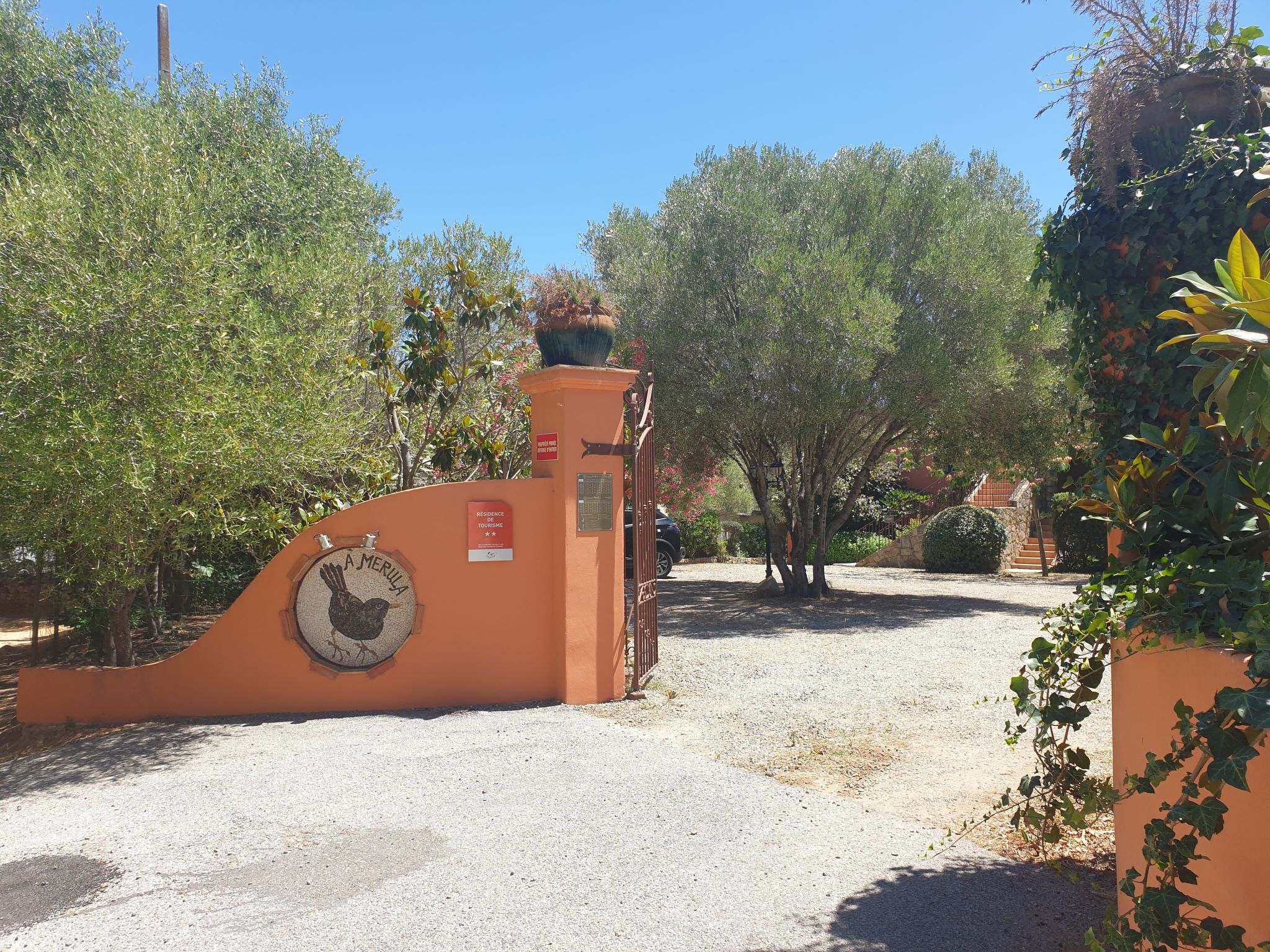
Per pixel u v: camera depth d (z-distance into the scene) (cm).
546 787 502
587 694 705
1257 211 315
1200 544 293
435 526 698
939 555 1986
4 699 829
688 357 1255
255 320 686
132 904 368
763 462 1495
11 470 595
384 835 437
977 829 436
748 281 1213
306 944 332
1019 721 638
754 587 1667
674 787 500
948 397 1185
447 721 649
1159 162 348
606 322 717
